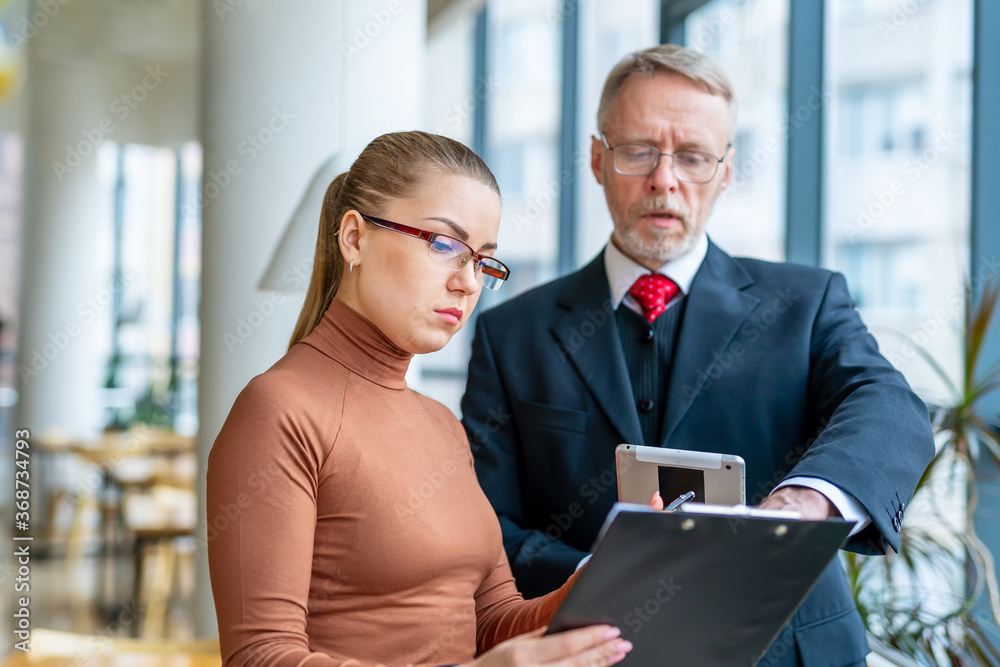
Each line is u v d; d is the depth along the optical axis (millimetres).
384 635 1127
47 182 7496
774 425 1600
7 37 6566
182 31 6922
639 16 4527
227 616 1037
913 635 2309
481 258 1217
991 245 2504
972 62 2549
